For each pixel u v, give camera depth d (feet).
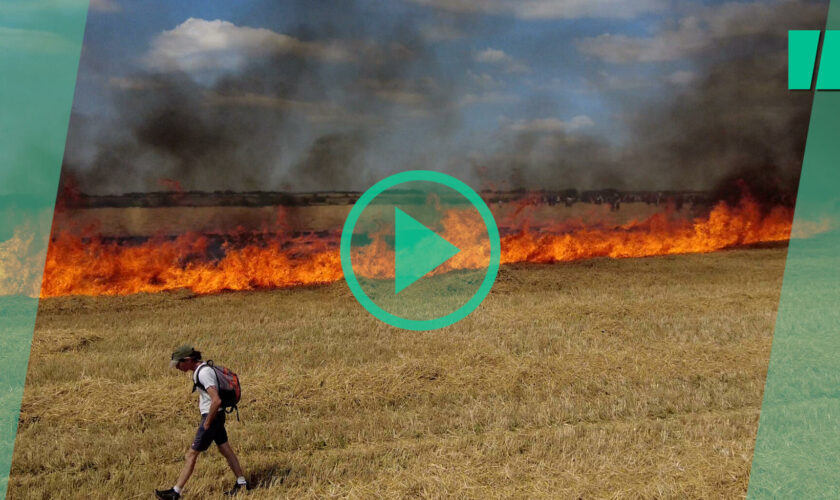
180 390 35.14
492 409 33.42
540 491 24.06
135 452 28.63
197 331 51.31
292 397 34.91
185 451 28.71
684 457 26.68
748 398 34.40
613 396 35.01
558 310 56.44
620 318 53.93
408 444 29.19
